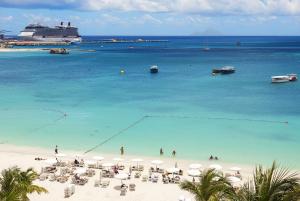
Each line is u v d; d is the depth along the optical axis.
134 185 32.25
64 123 57.94
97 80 110.56
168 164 39.31
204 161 40.41
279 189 13.20
